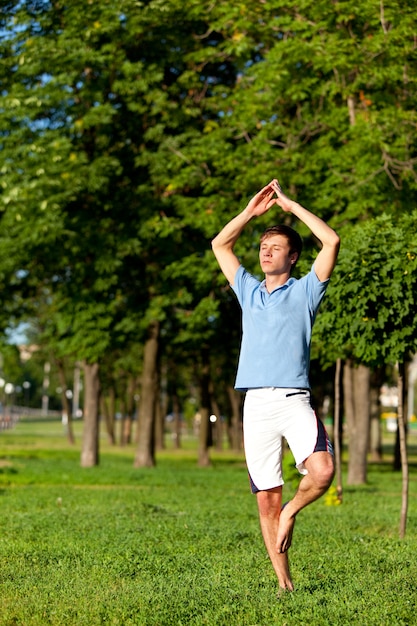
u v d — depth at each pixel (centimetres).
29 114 2841
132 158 3138
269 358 698
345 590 800
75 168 2866
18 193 2800
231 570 926
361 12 2119
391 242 1270
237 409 5319
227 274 755
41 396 17088
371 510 1780
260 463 710
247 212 755
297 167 2475
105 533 1252
